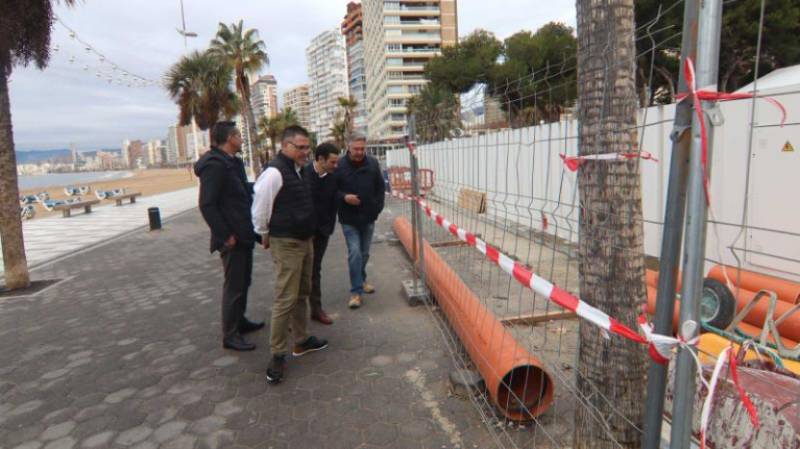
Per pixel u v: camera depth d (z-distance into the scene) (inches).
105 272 309.3
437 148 303.4
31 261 359.3
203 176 148.4
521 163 321.4
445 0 3631.9
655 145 218.4
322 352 154.5
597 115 72.0
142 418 121.3
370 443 105.2
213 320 195.6
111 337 182.7
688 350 46.9
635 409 76.8
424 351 150.9
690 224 45.1
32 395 137.3
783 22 498.9
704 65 42.6
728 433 78.3
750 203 174.7
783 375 81.2
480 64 1594.5
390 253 306.7
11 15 229.5
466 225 255.3
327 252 329.1
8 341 184.4
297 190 134.3
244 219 158.4
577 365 83.7
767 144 167.8
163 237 457.1
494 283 210.8
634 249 73.4
